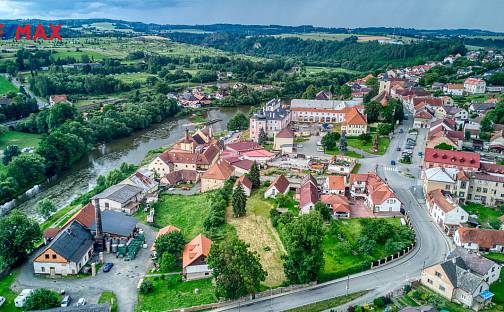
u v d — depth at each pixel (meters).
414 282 108.12
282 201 151.62
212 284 111.75
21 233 121.50
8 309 103.75
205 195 171.12
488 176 149.88
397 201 145.00
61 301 105.06
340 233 129.75
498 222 132.50
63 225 144.62
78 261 119.44
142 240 134.88
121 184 170.50
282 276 113.12
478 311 97.44
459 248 114.75
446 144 194.25
